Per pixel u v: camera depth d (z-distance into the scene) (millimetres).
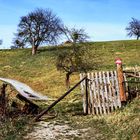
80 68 39188
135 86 16922
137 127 11242
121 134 11242
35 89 41469
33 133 12648
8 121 14094
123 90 15305
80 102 21969
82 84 16297
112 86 15508
